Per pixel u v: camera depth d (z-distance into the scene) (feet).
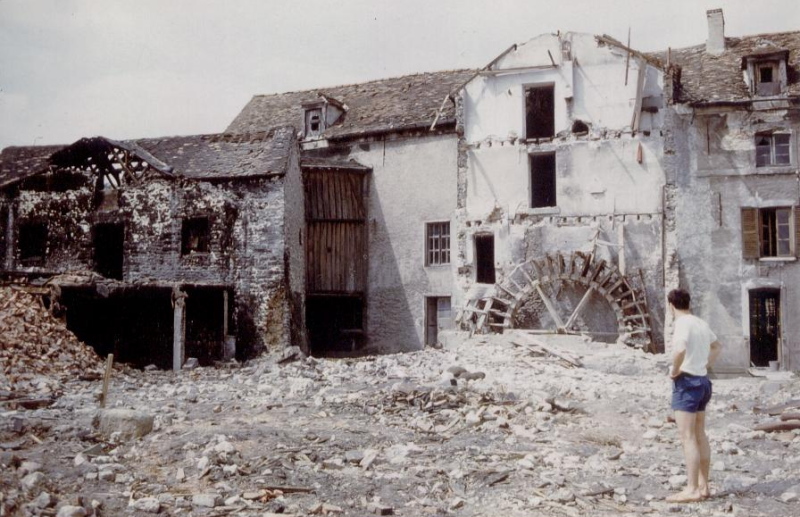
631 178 77.41
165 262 80.38
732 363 72.79
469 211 83.10
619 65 78.59
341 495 25.54
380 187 88.94
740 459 30.96
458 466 29.27
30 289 65.10
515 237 80.79
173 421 37.17
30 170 90.27
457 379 51.83
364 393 45.42
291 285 79.20
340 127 92.32
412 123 86.99
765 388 51.90
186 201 80.23
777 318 75.05
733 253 74.13
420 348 85.30
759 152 75.20
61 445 31.07
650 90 77.41
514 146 81.71
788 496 24.99
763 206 73.92
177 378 59.82
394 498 25.35
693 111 75.97
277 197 77.66
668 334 73.61
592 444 33.73
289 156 80.38
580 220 78.79
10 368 52.95
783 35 82.38
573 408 41.16
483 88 83.46
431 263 86.43
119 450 31.07
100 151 83.61
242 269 77.92
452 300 83.66
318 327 89.71
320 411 39.86
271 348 76.43
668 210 75.87
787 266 72.84
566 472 28.81
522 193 81.15
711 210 75.00
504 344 71.82
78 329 74.95
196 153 84.02
